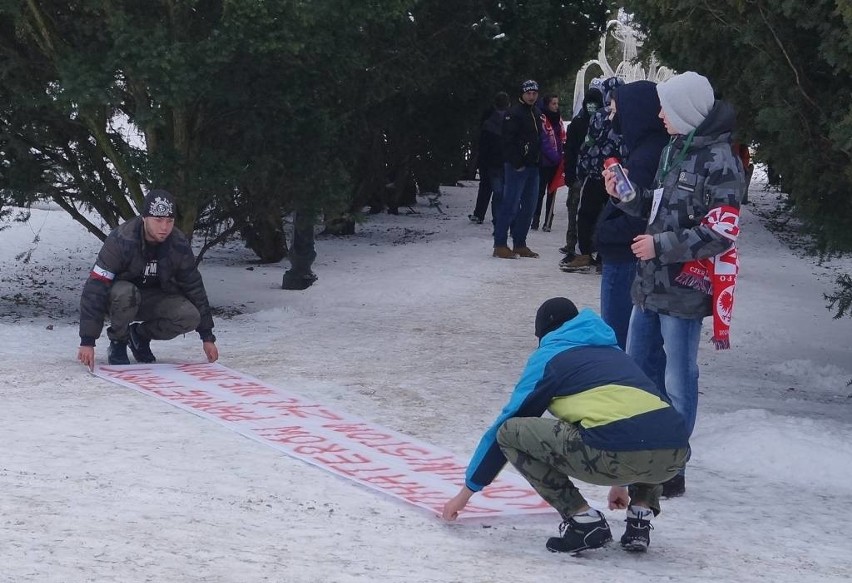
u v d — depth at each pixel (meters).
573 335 4.56
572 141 13.51
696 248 5.28
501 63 17.66
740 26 7.22
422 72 15.80
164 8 9.77
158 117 9.68
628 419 4.35
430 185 20.95
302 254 13.03
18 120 10.46
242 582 3.79
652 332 5.76
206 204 11.16
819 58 6.88
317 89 11.11
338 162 11.65
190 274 8.32
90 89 9.25
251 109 10.68
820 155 7.18
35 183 10.70
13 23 10.22
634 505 4.62
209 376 7.98
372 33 13.53
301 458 5.93
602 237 6.64
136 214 11.27
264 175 10.77
